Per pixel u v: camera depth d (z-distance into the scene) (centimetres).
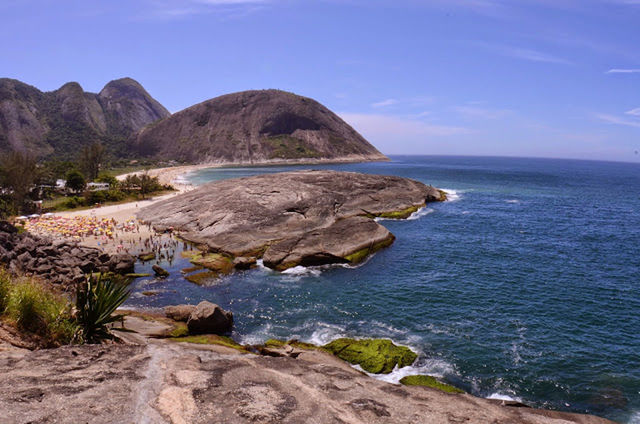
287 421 745
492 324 2522
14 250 2983
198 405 757
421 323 2530
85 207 7138
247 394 841
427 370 1981
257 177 6569
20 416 620
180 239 4659
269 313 2689
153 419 681
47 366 854
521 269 3719
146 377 854
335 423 775
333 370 1143
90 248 3797
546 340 2311
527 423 986
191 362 996
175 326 2330
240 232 4478
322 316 2642
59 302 1259
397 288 3184
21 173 6538
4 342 984
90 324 1284
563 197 9369
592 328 2483
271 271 3631
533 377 1934
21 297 1096
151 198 8394
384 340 2203
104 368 882
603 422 1262
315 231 4197
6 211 6106
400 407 927
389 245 4550
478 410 1012
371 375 1902
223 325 2370
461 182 13538
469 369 1997
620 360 2100
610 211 7294
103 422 646
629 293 3105
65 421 630
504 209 7312
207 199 5669
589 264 3900
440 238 4953
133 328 2212
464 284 3288
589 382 1898
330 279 3412
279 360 1164
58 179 11375
